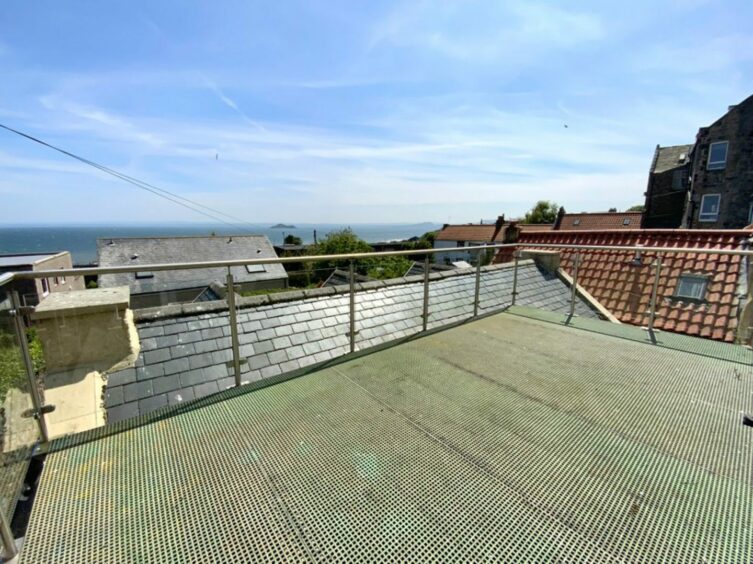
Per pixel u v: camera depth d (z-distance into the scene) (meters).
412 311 4.54
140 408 2.66
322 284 4.37
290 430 1.73
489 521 1.19
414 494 1.32
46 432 1.62
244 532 1.16
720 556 1.06
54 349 2.01
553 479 1.40
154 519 1.21
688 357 2.69
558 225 22.86
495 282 5.59
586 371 2.44
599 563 1.04
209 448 1.60
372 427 1.76
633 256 5.88
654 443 1.64
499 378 2.33
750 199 12.94
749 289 3.14
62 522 1.19
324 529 1.17
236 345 2.29
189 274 10.72
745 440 1.66
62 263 18.39
